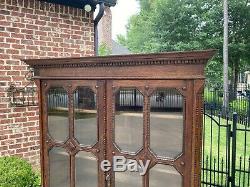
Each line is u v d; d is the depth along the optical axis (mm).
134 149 2789
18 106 4555
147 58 2533
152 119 2656
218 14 16688
